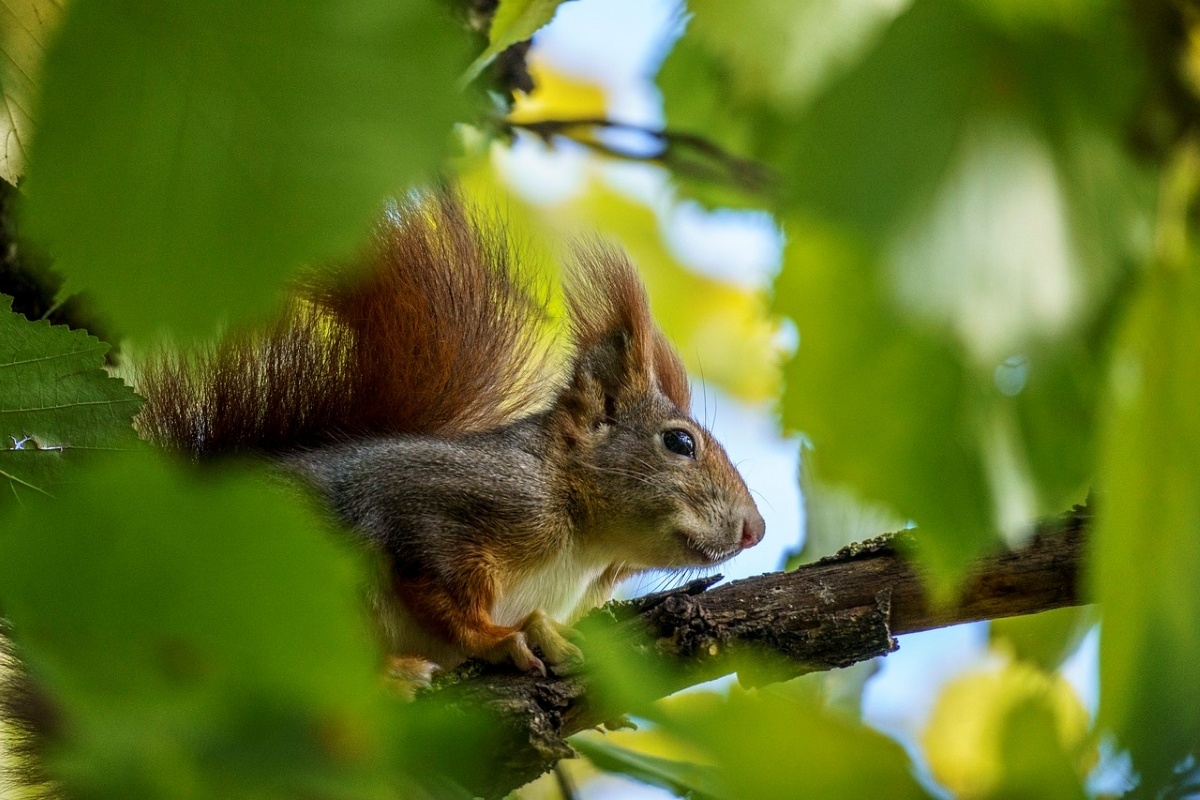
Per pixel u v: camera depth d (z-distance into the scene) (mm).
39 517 1971
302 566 2027
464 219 12766
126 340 2111
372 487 11375
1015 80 2377
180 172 2088
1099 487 2764
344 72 2105
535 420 12609
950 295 2271
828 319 2342
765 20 2541
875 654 8273
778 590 8430
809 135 2371
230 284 2084
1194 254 2580
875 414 2373
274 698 2273
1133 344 2561
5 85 2621
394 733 2820
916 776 2850
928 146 2320
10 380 5113
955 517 2406
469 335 12688
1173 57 2629
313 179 2098
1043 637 8414
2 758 8016
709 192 6469
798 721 2818
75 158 2086
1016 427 2412
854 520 8828
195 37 2090
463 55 2232
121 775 2256
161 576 2008
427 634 11242
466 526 11562
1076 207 2414
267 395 11656
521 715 8078
